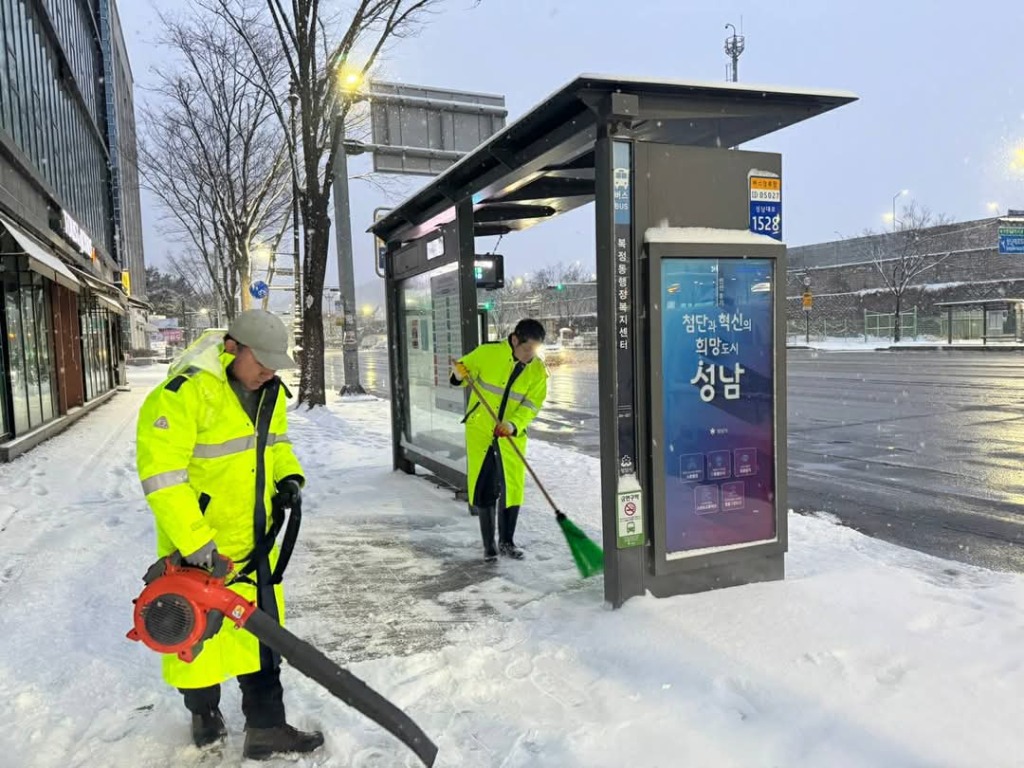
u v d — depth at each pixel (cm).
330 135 1645
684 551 412
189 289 7450
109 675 345
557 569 495
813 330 4816
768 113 409
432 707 312
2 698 323
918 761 258
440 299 700
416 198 666
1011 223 3066
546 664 347
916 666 325
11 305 1030
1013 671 317
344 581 479
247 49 2075
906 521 623
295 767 274
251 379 270
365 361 4441
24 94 1307
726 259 413
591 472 820
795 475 816
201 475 263
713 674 321
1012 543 557
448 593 454
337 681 249
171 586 243
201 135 2430
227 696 331
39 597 447
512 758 272
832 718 286
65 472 865
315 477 818
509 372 508
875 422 1182
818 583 421
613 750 273
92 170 2289
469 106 1728
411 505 684
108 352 2083
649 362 396
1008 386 1609
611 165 384
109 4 2956
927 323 4053
